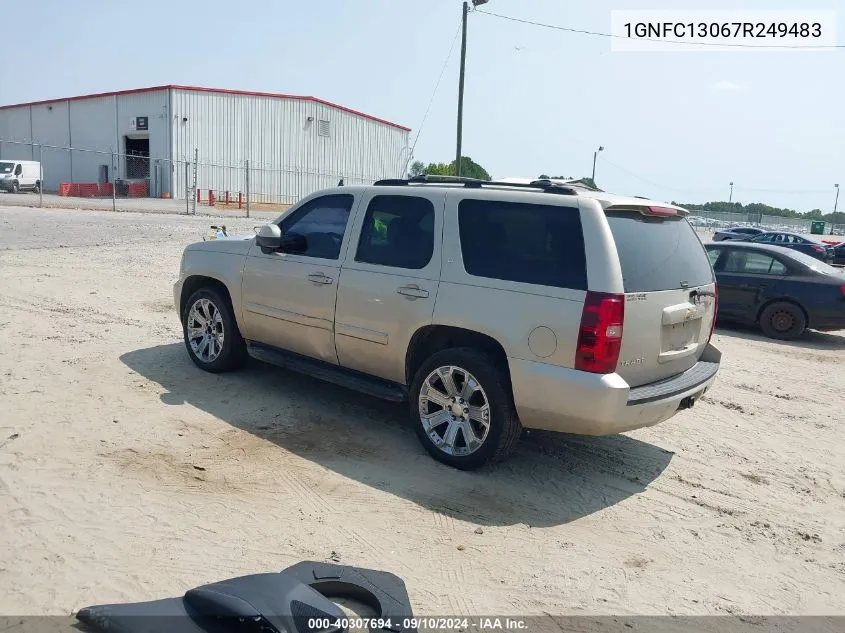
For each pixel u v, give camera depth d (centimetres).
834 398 779
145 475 451
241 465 477
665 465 543
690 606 359
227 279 637
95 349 724
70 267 1238
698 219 5866
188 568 356
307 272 571
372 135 5566
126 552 365
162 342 769
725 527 448
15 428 506
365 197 557
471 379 479
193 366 686
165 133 4316
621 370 444
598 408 430
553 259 452
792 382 845
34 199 3350
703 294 523
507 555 393
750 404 733
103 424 527
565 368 439
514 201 477
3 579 335
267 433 536
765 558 414
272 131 4738
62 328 802
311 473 474
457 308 481
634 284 446
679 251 513
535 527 427
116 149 4562
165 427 531
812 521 466
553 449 552
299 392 634
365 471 484
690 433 625
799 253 1180
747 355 998
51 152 4894
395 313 514
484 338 480
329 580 345
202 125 4409
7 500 407
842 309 1095
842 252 3131
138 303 976
